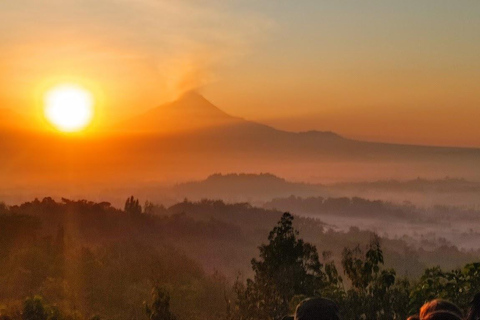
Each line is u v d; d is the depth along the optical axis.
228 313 22.72
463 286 12.56
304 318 4.52
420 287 13.01
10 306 43.47
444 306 4.58
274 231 22.17
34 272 63.78
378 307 15.74
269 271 21.86
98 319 40.62
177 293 61.78
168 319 21.47
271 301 21.33
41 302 33.69
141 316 55.53
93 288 61.12
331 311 4.52
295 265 21.62
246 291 22.12
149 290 61.12
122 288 61.84
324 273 21.72
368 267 16.36
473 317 5.66
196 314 57.31
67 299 57.00
